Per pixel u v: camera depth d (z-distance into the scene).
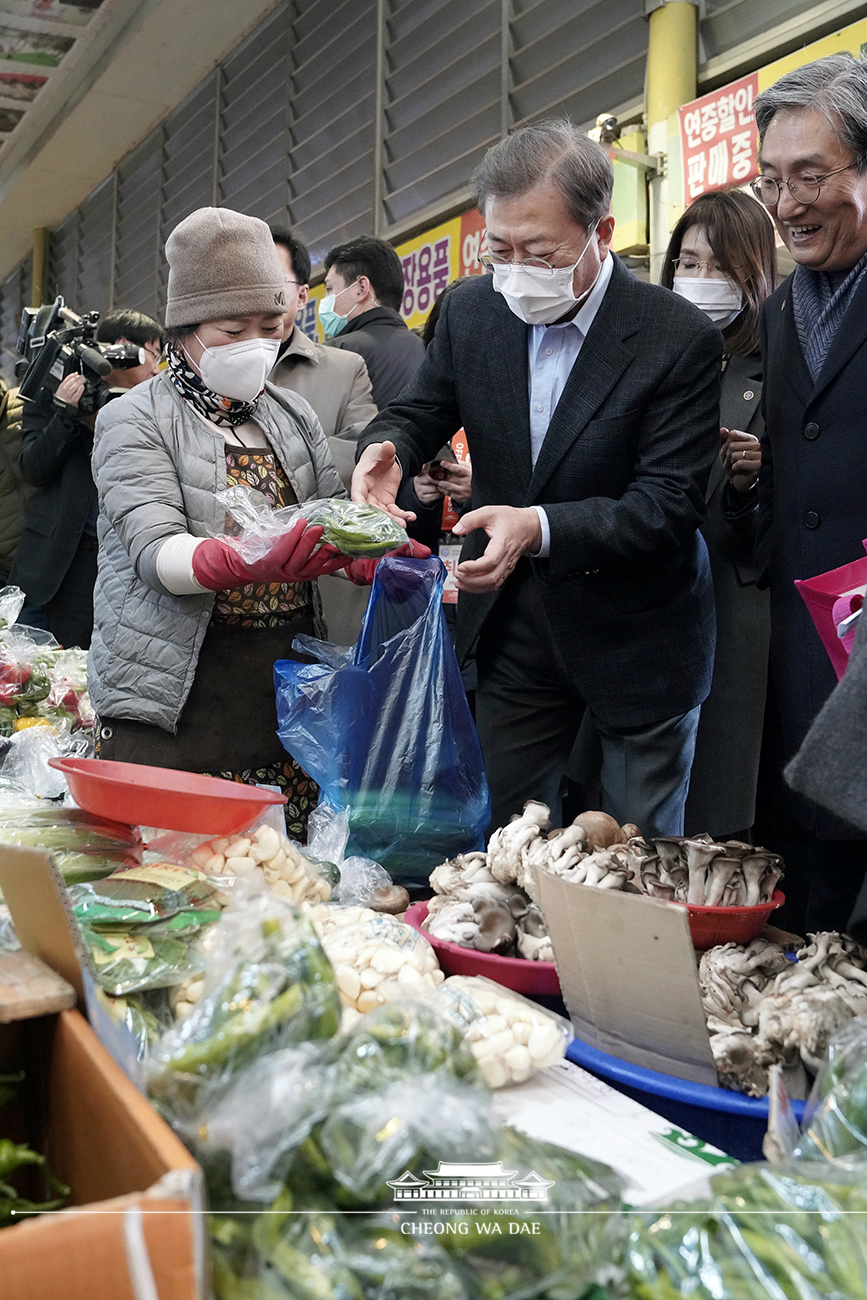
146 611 1.70
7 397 4.15
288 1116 0.63
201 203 7.61
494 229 1.65
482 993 0.98
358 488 1.76
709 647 1.92
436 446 2.06
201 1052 0.67
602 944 1.02
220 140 7.39
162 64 7.47
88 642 3.85
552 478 1.80
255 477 1.77
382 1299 0.58
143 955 0.92
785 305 1.69
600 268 1.73
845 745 0.83
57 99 8.27
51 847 1.17
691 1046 0.96
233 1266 0.60
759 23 3.66
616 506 1.67
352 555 1.52
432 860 1.62
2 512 4.14
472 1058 0.71
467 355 1.91
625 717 1.84
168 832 1.23
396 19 5.64
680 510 1.70
